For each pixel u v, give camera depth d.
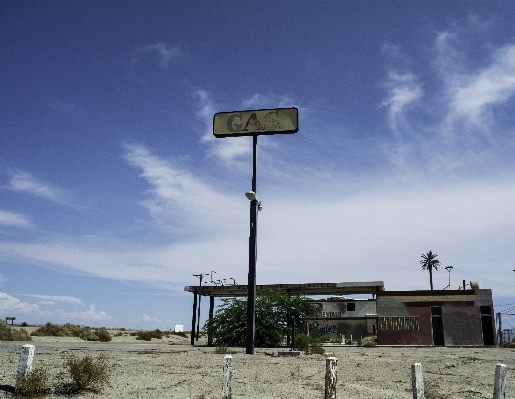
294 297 34.53
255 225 24.36
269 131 27.20
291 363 16.89
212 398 8.80
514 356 24.95
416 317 38.72
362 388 11.02
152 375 11.88
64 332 45.31
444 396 10.09
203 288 37.31
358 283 36.97
